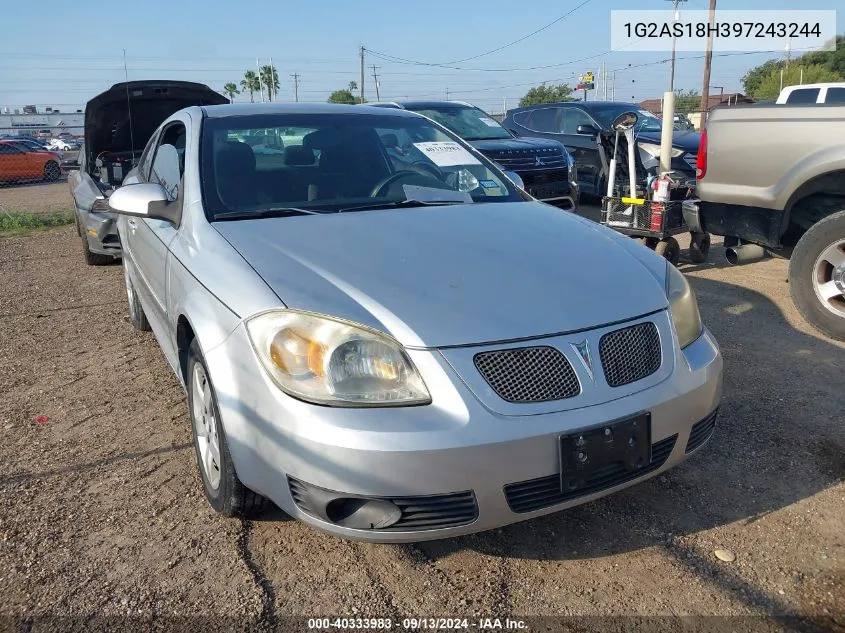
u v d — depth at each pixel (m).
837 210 5.45
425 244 2.87
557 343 2.38
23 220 11.72
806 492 3.09
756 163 5.29
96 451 3.54
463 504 2.27
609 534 2.83
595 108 11.82
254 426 2.37
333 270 2.59
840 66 46.50
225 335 2.51
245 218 3.16
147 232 3.94
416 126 4.21
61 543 2.77
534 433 2.25
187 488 3.17
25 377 4.58
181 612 2.40
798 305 5.09
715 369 2.76
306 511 2.33
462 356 2.28
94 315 5.98
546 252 2.89
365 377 2.26
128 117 7.75
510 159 8.98
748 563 2.64
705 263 7.24
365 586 2.54
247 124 3.75
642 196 6.84
